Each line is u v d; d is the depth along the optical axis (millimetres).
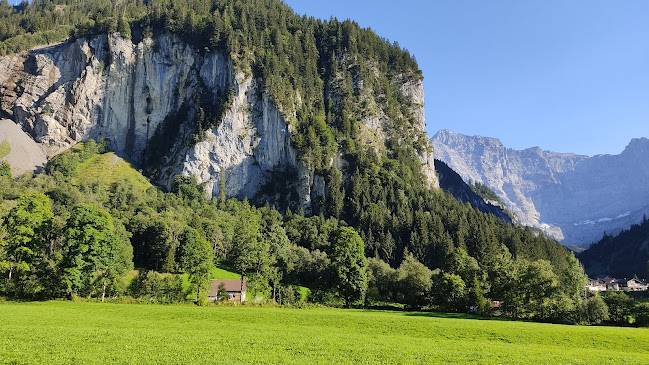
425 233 144375
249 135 193125
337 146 199875
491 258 97875
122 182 167375
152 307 56031
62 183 154750
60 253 61281
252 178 190250
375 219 156125
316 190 183125
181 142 196625
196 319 45781
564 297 71688
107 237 64812
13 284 58312
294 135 193375
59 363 20812
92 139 199000
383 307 79750
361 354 26875
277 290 82375
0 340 26406
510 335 42250
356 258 82125
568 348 36062
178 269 108125
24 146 191250
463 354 28672
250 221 140125
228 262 118188
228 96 193375
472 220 159125
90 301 60625
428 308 81312
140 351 24625
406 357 26547
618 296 73250
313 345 29734
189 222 137625
